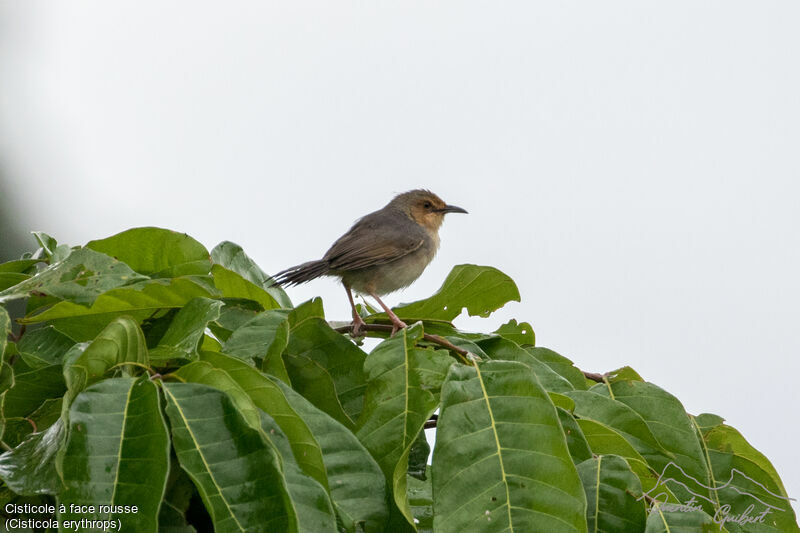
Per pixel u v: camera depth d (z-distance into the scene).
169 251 8.21
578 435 6.41
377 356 6.63
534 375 5.92
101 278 7.20
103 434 4.73
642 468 6.71
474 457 5.62
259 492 4.71
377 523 5.55
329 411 7.04
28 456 5.27
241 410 5.11
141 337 5.59
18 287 7.11
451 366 6.08
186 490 5.31
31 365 6.81
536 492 5.46
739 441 8.26
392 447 6.18
